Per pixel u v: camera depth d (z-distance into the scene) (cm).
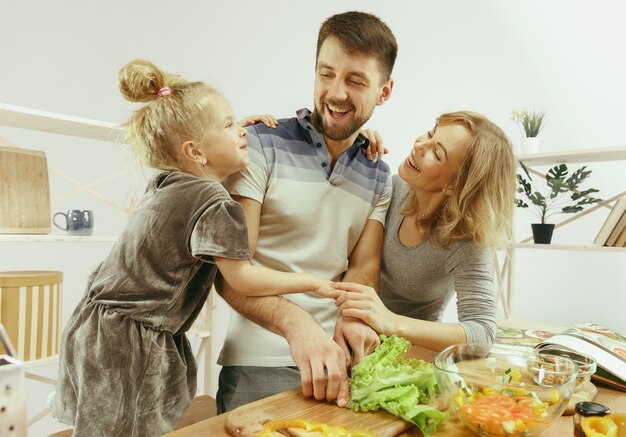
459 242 124
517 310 355
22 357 183
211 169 118
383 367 82
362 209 137
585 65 371
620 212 231
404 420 76
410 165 125
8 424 81
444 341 108
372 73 124
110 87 236
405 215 133
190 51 254
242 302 111
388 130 316
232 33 267
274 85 283
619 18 364
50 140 222
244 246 104
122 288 109
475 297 121
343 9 305
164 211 106
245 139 123
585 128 374
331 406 82
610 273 361
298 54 292
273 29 280
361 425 74
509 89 366
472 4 346
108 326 107
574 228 361
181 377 114
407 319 108
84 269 234
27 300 184
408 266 134
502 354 88
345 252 136
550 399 70
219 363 132
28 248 219
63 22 221
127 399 106
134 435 105
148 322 108
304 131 135
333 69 123
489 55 355
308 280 109
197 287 115
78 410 106
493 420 68
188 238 105
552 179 251
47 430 225
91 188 202
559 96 375
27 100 216
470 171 117
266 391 122
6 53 210
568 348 102
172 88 117
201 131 113
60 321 200
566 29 371
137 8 238
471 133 119
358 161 138
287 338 97
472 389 73
